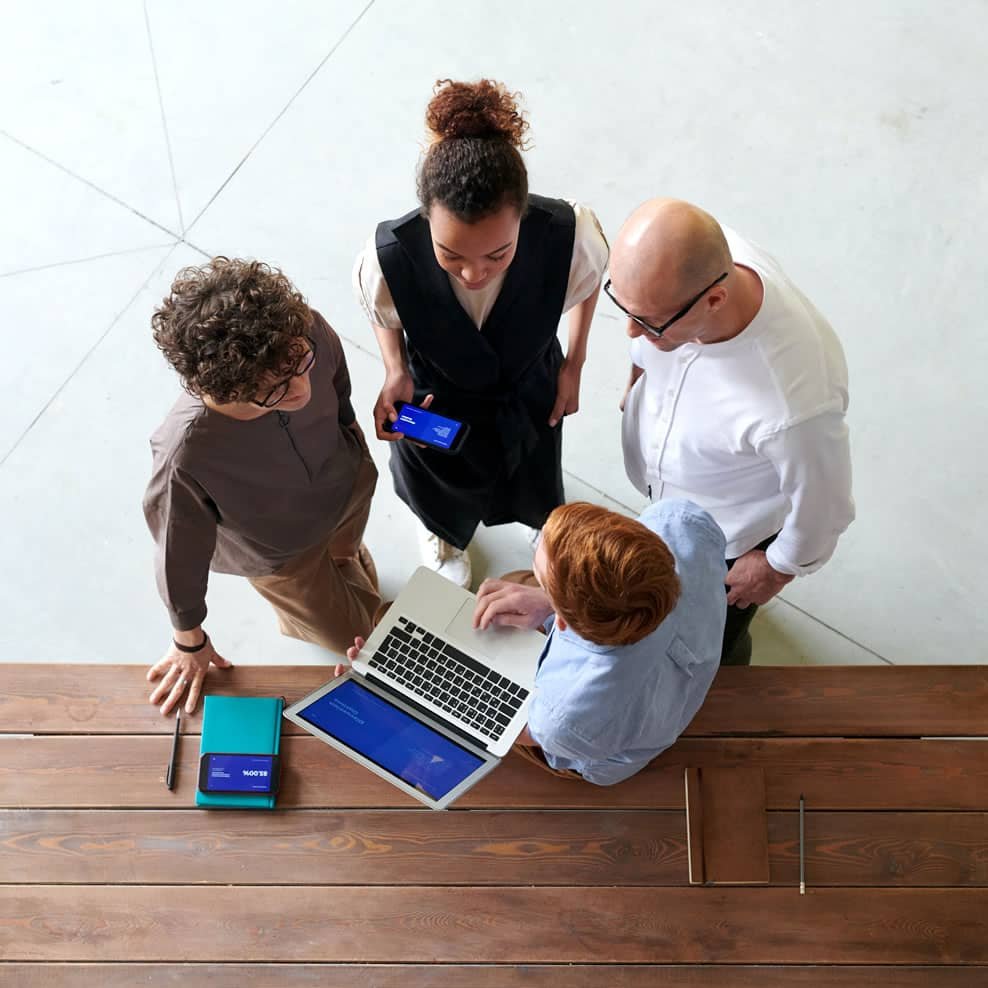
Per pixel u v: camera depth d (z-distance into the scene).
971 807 1.81
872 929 1.73
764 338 1.60
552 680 1.42
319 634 2.41
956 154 3.20
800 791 1.82
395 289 1.78
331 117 3.33
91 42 3.47
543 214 1.74
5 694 1.90
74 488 2.92
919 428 2.91
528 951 1.72
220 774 1.81
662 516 1.51
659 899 1.75
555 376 2.16
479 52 3.39
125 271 3.16
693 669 1.53
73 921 1.73
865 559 2.80
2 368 3.05
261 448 1.71
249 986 1.70
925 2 3.38
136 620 2.78
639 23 3.40
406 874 1.77
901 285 3.05
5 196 3.26
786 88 3.30
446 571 2.74
